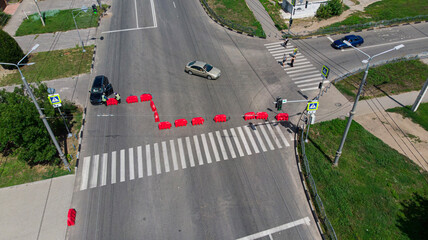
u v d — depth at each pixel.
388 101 31.95
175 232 20.77
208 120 29.52
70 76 35.75
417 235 20.50
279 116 29.27
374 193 23.14
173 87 33.72
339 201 22.52
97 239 20.52
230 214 21.81
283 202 22.59
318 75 35.44
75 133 28.44
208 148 26.73
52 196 23.30
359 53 39.06
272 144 27.16
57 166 25.55
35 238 20.73
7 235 20.95
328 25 45.03
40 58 38.88
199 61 35.47
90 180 24.28
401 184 23.89
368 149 26.64
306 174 24.50
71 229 21.14
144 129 28.61
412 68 36.41
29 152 23.17
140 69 36.47
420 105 31.30
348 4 51.22
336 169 24.94
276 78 35.09
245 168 25.06
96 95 31.23
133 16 47.53
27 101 23.67
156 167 25.12
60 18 47.44
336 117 30.00
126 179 24.27
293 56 38.72
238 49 40.06
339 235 20.52
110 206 22.44
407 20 45.22
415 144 27.25
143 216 21.73
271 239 20.36
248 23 45.38
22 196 23.39
